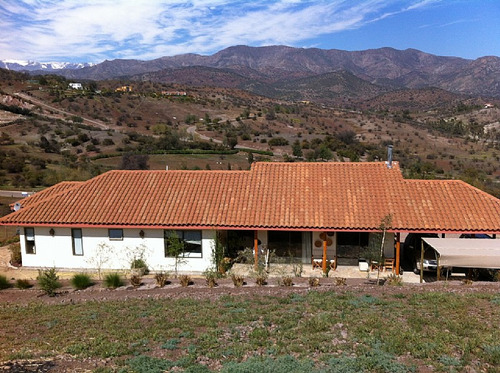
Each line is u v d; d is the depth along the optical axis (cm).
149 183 2192
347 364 800
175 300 1370
